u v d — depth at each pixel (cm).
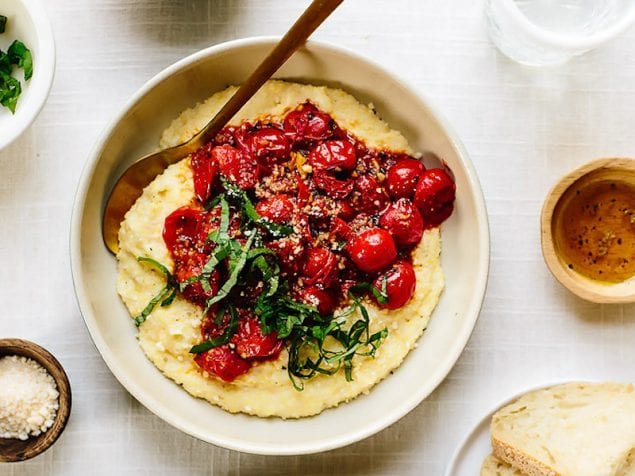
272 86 62
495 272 65
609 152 66
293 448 59
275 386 61
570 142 66
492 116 66
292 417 62
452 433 65
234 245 59
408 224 61
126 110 59
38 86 60
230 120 62
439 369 59
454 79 65
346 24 65
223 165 60
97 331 59
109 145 60
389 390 63
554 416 63
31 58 62
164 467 65
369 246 60
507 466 64
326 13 55
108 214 62
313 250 60
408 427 65
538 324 65
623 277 65
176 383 62
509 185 66
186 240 61
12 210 65
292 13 65
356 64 60
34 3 60
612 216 65
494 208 66
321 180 61
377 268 60
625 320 66
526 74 66
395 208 61
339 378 62
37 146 65
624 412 62
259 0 65
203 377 61
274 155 61
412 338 62
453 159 61
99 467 65
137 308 61
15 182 65
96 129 65
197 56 59
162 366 61
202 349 60
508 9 61
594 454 61
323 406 62
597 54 66
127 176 61
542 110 66
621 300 62
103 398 65
